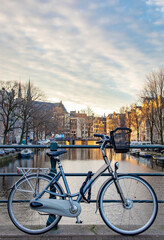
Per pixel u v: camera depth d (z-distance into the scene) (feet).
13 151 166.50
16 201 8.83
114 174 8.96
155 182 34.42
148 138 223.71
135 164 120.78
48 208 8.59
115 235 8.57
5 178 57.41
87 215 21.18
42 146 10.61
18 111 146.20
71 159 158.51
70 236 8.52
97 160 150.41
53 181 8.89
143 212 8.72
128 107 238.89
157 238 8.44
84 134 393.70
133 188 8.89
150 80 133.08
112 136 8.89
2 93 129.49
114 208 8.79
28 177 8.93
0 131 194.70
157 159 124.57
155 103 133.80
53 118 223.30
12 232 8.81
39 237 8.46
